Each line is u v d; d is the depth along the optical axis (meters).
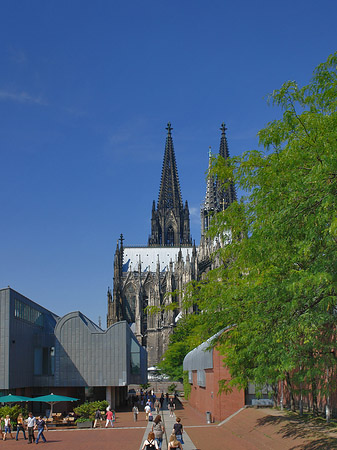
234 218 34.62
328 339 29.61
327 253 23.88
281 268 28.42
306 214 23.81
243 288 33.78
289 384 39.59
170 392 129.38
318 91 26.78
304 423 38.28
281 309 28.38
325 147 23.38
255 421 44.47
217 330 42.62
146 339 176.50
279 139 28.84
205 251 180.88
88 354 77.50
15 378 67.00
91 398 81.56
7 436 51.84
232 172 35.50
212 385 57.62
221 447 37.66
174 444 28.11
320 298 25.58
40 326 80.25
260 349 30.66
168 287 173.50
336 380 30.58
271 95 27.31
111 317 177.50
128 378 80.62
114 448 40.72
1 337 64.94
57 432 54.12
